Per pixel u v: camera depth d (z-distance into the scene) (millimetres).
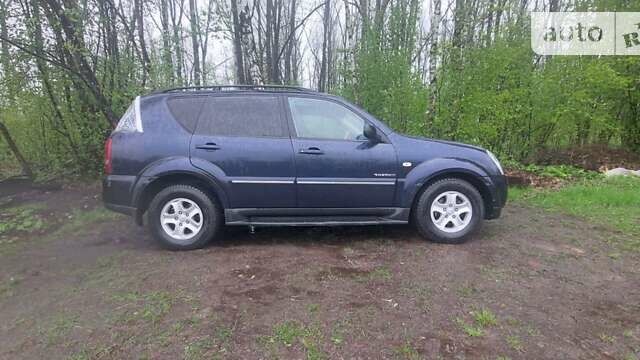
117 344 3145
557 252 4887
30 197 8172
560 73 9742
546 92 9750
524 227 5816
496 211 5145
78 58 8141
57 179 9227
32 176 9375
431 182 5035
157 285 4012
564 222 6094
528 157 10555
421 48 10297
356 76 9805
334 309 3547
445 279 4105
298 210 4953
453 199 5035
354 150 4910
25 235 6086
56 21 7762
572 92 9734
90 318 3506
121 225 6090
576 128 10859
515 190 8086
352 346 3076
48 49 8047
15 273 4523
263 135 4895
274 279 4078
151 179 4734
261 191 4844
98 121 9031
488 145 10070
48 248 5285
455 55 9305
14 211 7207
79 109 9055
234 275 4176
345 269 4309
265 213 4926
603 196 7320
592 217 6371
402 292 3838
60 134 9359
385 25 10008
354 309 3551
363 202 4961
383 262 4488
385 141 4992
